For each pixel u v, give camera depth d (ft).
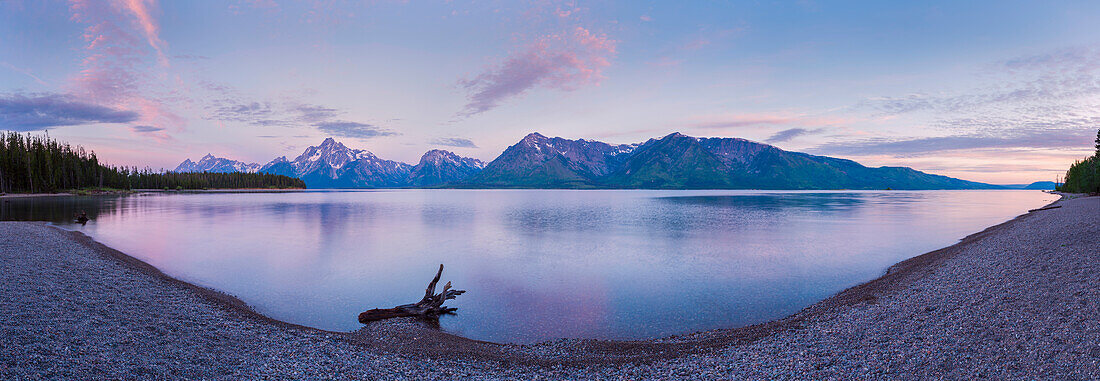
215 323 58.34
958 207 388.37
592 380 43.16
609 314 73.00
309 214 307.99
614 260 124.06
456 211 367.25
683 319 69.82
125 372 38.73
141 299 66.39
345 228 216.13
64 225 195.83
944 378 37.47
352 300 82.69
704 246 151.33
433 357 49.88
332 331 63.41
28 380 34.78
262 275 103.14
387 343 55.21
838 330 54.19
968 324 49.16
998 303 55.11
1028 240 108.58
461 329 65.82
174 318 58.18
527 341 60.70
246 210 338.75
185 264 114.21
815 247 146.41
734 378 41.81
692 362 47.03
